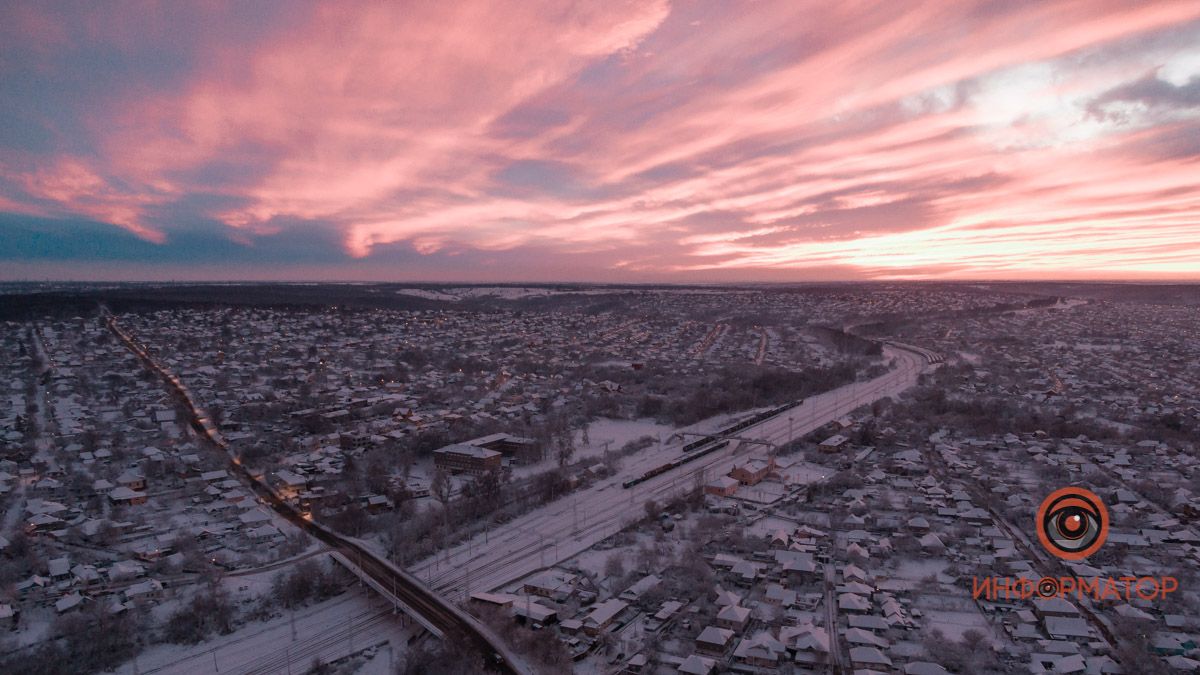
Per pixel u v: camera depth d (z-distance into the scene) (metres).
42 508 189.62
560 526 185.62
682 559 158.88
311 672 120.44
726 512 193.88
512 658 116.12
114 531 177.25
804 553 162.62
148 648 127.50
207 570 155.25
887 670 115.81
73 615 133.62
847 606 135.75
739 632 129.12
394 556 162.38
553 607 138.38
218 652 126.50
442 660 116.69
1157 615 133.75
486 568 159.38
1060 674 114.44
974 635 124.06
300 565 154.00
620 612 135.50
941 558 162.50
